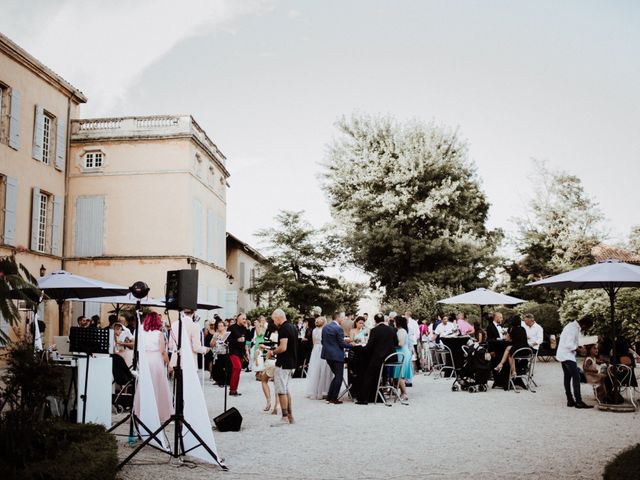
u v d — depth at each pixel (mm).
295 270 36719
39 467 4773
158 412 7613
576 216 32469
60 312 12188
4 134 20484
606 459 6621
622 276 10117
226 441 7855
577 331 10820
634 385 10727
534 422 9102
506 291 33281
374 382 11516
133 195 24906
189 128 24984
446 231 31906
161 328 7906
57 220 24172
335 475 6090
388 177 33219
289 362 9305
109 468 5180
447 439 7852
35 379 5938
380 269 33281
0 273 5605
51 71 23016
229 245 37000
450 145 34125
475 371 13164
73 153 25219
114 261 24656
